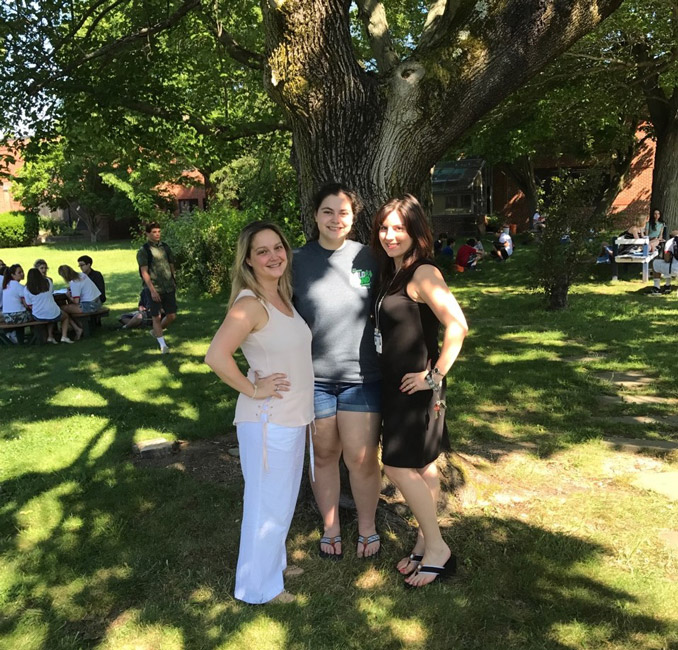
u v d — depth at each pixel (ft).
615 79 45.80
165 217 61.16
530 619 8.70
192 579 9.93
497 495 12.49
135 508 12.39
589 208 34.32
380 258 9.66
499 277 50.37
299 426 9.11
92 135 24.07
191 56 25.89
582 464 13.94
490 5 10.67
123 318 35.06
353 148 11.55
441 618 8.79
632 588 9.27
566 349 25.48
